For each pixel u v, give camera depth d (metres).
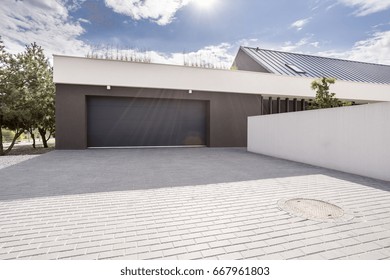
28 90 13.73
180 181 5.80
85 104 13.51
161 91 14.80
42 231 3.05
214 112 15.72
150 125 15.07
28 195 4.56
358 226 3.22
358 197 4.51
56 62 12.86
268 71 18.59
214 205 4.05
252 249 2.65
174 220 3.42
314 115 8.30
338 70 22.56
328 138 7.71
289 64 21.12
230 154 11.57
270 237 2.92
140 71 14.20
